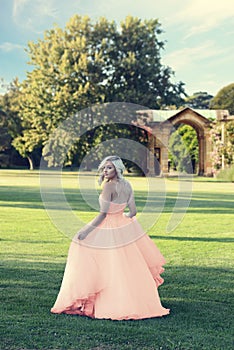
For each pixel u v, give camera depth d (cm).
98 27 4188
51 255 755
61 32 4244
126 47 4188
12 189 2056
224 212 1327
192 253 784
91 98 3953
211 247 835
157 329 438
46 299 523
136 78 4188
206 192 2022
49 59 4191
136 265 474
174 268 679
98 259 468
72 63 4075
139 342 407
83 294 459
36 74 4241
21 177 3083
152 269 500
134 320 459
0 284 581
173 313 485
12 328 435
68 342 404
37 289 562
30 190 2005
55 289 564
